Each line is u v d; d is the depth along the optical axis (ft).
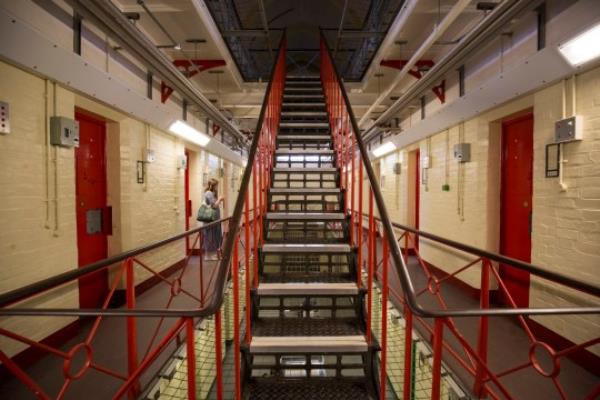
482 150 12.85
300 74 28.58
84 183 11.42
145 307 12.21
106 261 5.89
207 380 9.04
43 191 8.48
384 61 16.48
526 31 10.21
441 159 16.10
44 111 8.49
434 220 16.84
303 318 7.32
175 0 10.96
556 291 9.00
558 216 8.93
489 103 11.48
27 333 8.04
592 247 7.96
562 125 8.48
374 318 11.66
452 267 15.02
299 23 23.90
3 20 6.52
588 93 8.01
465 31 12.92
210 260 19.44
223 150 24.89
